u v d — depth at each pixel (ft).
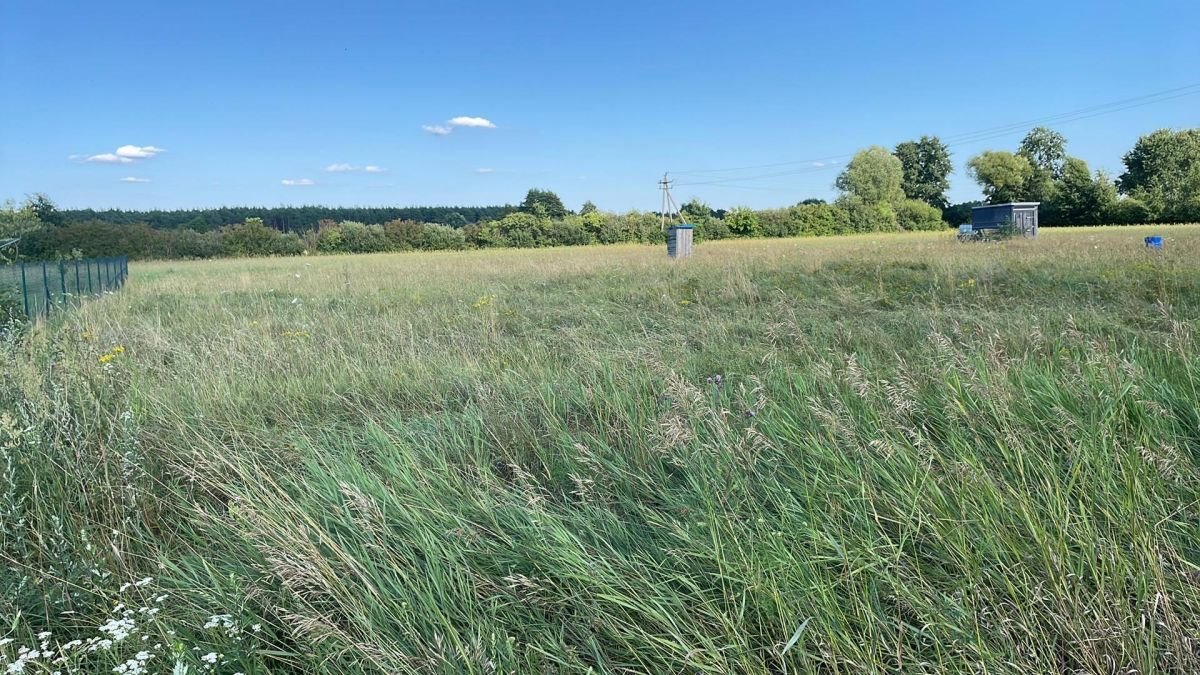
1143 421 10.89
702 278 46.93
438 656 7.11
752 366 19.20
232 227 179.42
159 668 7.78
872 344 22.81
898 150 289.74
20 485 11.40
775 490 10.03
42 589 9.04
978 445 10.77
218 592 8.74
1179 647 6.56
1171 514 8.49
